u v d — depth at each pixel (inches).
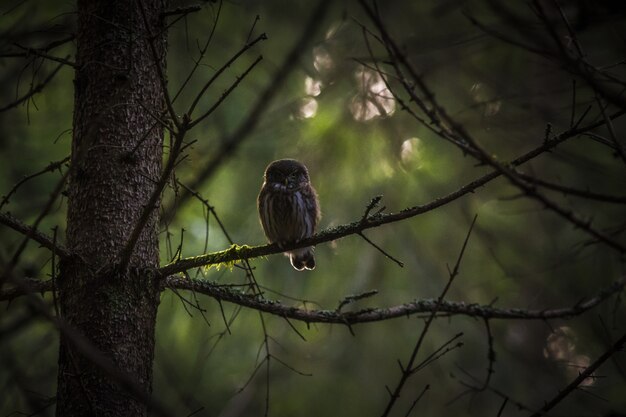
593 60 454.0
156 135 288.0
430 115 225.1
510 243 556.7
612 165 493.4
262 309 286.2
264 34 214.1
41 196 447.5
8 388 427.8
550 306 581.6
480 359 594.2
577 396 473.7
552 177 549.6
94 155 277.7
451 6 440.5
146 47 286.8
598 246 474.3
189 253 456.4
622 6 369.1
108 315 265.3
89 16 287.7
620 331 532.1
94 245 271.6
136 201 278.7
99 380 261.7
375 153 505.0
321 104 507.8
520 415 584.1
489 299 552.7
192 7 285.4
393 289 548.4
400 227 533.6
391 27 510.9
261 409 572.1
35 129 465.7
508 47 488.1
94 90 281.9
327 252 527.5
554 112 465.1
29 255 427.5
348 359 580.1
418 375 587.2
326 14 508.7
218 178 511.2
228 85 496.4
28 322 407.5
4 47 352.8
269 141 518.0
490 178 256.2
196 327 532.7
